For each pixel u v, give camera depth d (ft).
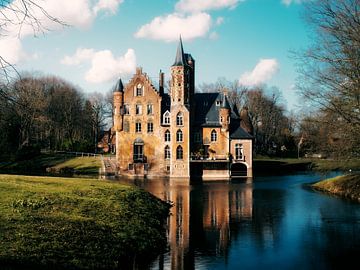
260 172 295.07
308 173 285.64
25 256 59.06
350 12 106.42
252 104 394.52
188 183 220.64
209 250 86.17
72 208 88.84
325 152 147.74
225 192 178.91
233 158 268.82
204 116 276.82
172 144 263.49
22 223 71.92
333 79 119.85
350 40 108.06
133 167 272.10
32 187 102.73
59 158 304.71
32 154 305.12
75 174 256.32
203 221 114.73
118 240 78.59
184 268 74.33
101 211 92.48
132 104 274.98
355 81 113.19
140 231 89.45
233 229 105.09
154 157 273.95
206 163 266.98
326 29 111.34
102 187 118.93
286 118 424.46
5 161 293.02
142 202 117.39
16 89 49.88
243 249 86.99
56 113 355.15
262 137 403.13
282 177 256.93
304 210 131.54
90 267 63.72
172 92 266.16
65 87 375.66
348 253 83.87
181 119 264.11
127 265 72.49
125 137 274.57
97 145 406.41
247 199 156.76
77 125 383.65
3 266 54.24
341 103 120.67
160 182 225.35
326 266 76.07
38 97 256.11
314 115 138.51
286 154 403.13
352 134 125.39
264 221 114.93
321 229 104.53
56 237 69.31
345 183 174.91
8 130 268.00
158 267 74.79
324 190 184.34
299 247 88.38
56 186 110.32
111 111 434.71
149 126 274.57
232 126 276.21
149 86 274.57
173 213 126.82
